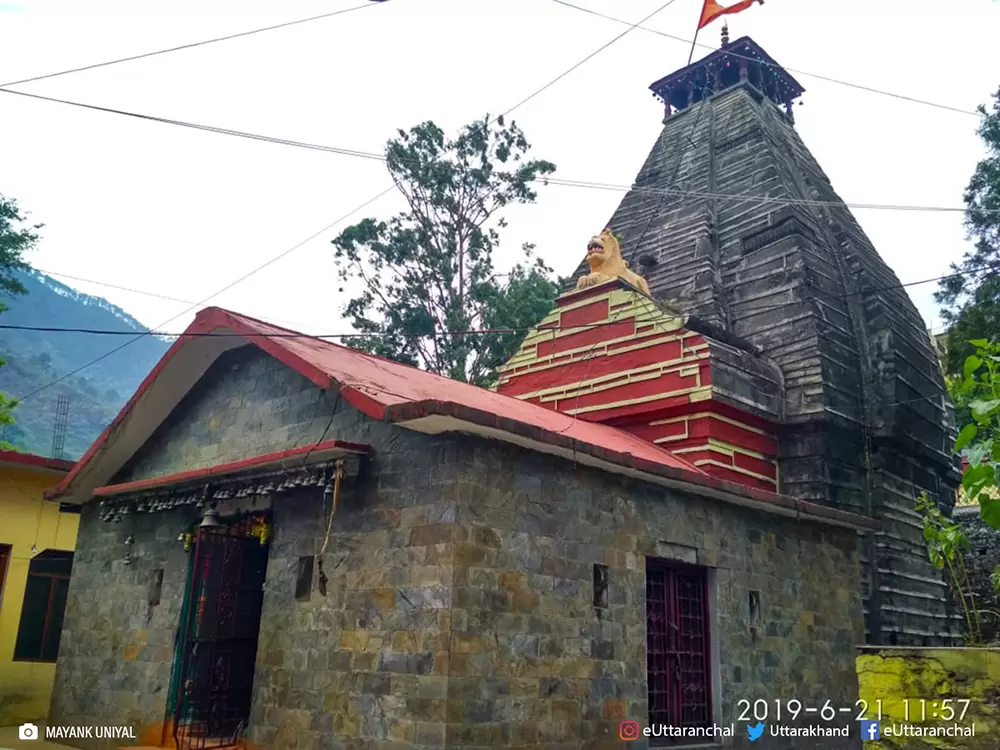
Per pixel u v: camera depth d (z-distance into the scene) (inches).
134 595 458.9
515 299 1051.9
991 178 763.4
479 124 1064.2
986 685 230.1
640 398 574.9
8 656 596.1
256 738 358.6
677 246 718.5
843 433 587.5
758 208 690.8
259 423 425.7
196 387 471.2
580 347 629.9
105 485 513.0
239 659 410.6
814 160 839.1
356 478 352.8
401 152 1036.5
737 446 554.3
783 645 451.5
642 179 826.2
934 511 475.2
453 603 302.8
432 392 385.1
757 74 856.3
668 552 400.2
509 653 317.1
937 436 652.1
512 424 314.0
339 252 1059.9
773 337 620.4
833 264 664.4
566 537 352.2
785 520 478.3
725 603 424.2
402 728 302.2
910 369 637.3
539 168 1068.5
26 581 615.2
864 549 563.2
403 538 326.6
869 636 546.0
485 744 300.2
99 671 463.5
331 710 331.0
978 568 761.0
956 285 767.7
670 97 905.5
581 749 335.0
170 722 404.2
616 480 382.9
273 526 390.3
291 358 365.7
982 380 225.0
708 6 418.3
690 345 558.3
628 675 363.3
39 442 3964.1
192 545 426.9
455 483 315.9
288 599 368.2
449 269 1059.3
